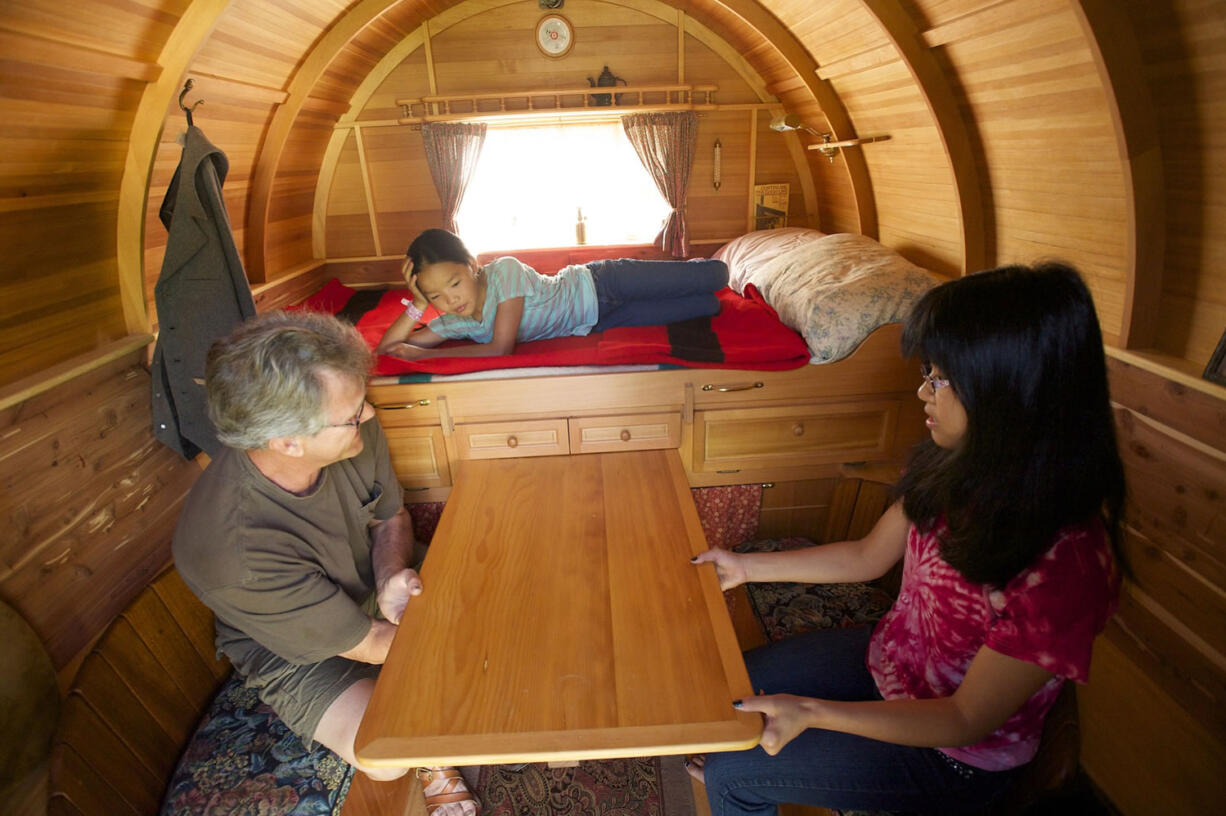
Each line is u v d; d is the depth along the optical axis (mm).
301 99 2625
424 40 3221
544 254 3584
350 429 1254
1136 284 1598
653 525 1584
